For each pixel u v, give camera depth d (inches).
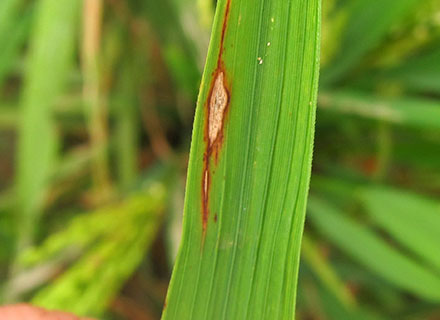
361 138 7.7
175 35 7.5
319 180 7.2
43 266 6.8
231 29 3.4
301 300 8.2
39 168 6.6
